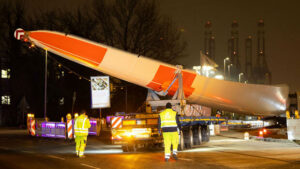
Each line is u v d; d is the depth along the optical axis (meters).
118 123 15.48
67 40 19.70
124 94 41.59
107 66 20.42
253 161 12.05
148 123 15.50
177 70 19.30
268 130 29.55
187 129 17.17
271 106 22.20
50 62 46.44
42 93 51.94
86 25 42.09
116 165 11.39
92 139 25.80
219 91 21.80
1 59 56.53
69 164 11.87
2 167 11.42
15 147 19.52
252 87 21.39
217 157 13.26
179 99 18.09
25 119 54.75
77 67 43.00
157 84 20.80
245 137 23.45
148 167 10.81
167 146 12.25
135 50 41.28
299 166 10.87
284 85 20.86
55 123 24.84
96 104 27.66
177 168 10.57
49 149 18.20
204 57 26.11
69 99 45.94
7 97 56.84
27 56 49.28
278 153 14.54
